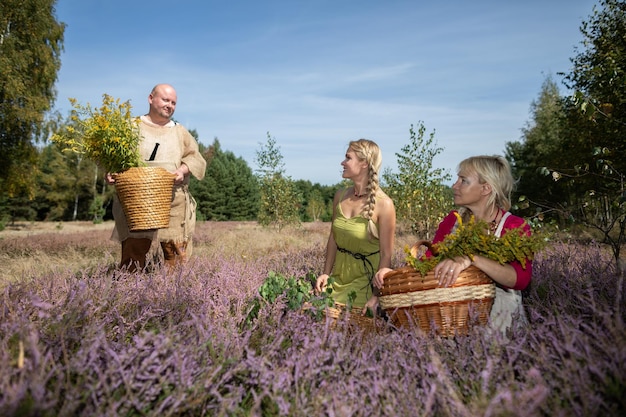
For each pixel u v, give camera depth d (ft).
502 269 8.18
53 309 8.14
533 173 101.91
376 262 12.20
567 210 17.16
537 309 9.05
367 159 11.89
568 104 53.93
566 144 60.03
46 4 76.54
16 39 71.72
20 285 9.68
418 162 33.78
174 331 7.12
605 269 10.82
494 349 6.54
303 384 5.94
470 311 7.98
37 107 74.08
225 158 208.54
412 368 6.50
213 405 6.01
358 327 9.05
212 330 7.81
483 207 9.66
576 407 5.21
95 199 169.37
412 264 8.40
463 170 9.69
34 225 140.46
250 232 51.49
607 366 5.62
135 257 16.28
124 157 14.93
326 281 12.10
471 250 8.15
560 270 12.46
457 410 5.43
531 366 6.14
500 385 5.82
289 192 59.82
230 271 13.00
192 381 6.04
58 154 174.70
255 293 10.17
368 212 11.80
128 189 14.48
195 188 195.00
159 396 6.04
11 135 74.74
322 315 9.32
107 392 5.48
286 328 8.09
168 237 16.81
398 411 5.64
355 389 6.13
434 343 7.44
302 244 34.50
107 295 9.50
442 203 33.78
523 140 126.11
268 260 19.31
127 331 8.50
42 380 5.38
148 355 6.40
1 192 79.77
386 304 8.93
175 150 17.03
